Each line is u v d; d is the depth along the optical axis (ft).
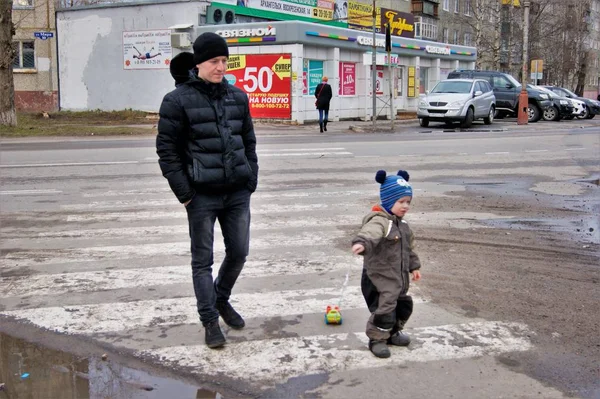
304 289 18.88
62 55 108.37
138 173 40.91
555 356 14.30
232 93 14.88
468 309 17.20
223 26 91.81
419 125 91.61
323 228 26.50
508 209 30.48
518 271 20.63
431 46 120.67
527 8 94.32
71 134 69.62
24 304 17.87
